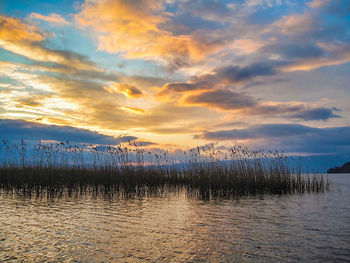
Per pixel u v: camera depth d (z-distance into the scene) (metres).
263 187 19.36
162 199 15.84
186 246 7.26
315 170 21.52
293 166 20.45
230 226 9.45
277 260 6.27
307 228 9.19
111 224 9.64
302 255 6.59
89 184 19.78
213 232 8.66
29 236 8.12
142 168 22.23
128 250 6.94
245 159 21.20
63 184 18.84
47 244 7.38
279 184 19.48
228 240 7.80
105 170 20.89
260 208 12.89
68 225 9.47
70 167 21.64
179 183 22.39
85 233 8.48
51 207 12.82
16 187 18.97
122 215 11.17
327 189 21.97
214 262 6.14
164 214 11.44
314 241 7.73
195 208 12.85
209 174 20.38
